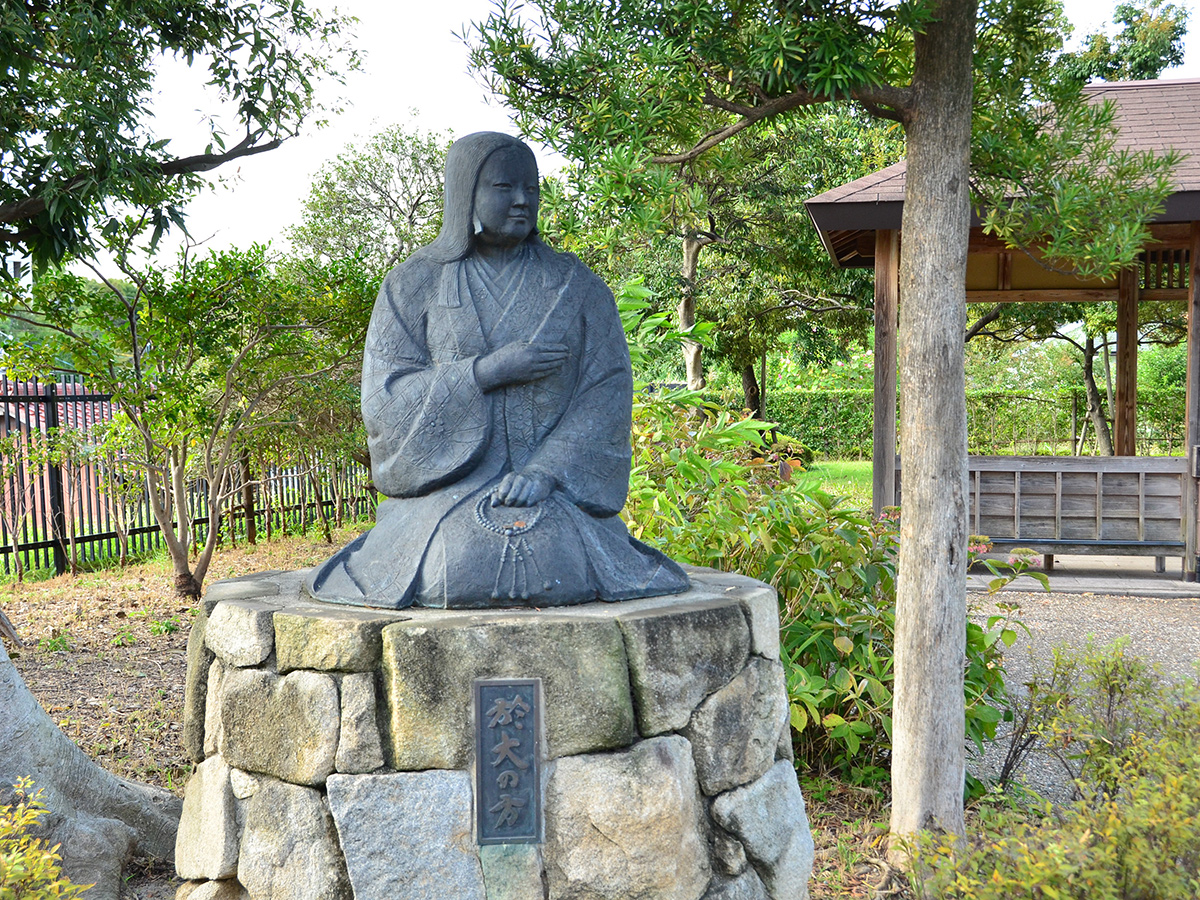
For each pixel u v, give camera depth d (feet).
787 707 9.18
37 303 22.50
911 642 10.59
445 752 7.63
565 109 11.33
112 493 28.48
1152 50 54.95
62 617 22.94
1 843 7.53
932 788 10.46
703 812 8.18
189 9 18.81
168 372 23.81
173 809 12.11
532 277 9.45
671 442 14.42
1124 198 11.43
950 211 10.48
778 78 10.84
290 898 7.79
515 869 7.63
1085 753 10.97
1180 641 20.72
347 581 8.82
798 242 45.34
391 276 9.56
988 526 27.78
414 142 57.11
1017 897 7.27
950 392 10.52
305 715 7.81
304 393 27.94
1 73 16.15
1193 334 26.21
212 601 8.88
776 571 13.23
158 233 18.12
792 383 73.82
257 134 20.62
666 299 45.27
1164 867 7.44
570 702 7.72
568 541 8.64
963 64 10.39
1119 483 27.17
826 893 10.13
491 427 9.05
